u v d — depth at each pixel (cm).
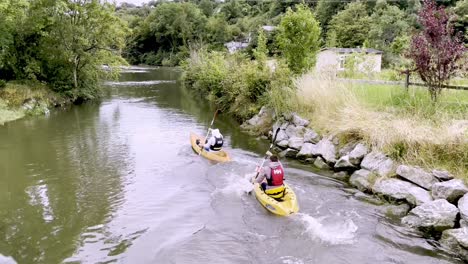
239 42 6525
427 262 589
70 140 1417
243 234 682
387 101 1114
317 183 930
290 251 623
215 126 1652
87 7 2366
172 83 3781
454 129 819
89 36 2416
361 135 998
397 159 870
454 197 694
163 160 1148
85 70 2542
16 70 2241
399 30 3819
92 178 1001
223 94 2116
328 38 3616
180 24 7406
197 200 846
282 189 805
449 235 629
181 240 667
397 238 662
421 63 981
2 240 677
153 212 791
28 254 629
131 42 8044
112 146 1324
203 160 1135
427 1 980
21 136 1481
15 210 807
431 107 970
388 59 3091
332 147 1059
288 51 1633
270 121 1451
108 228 724
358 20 4222
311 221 723
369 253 615
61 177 1010
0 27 1958
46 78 2405
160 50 7869
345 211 770
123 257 620
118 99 2597
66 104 2314
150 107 2222
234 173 1013
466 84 1239
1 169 1077
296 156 1147
